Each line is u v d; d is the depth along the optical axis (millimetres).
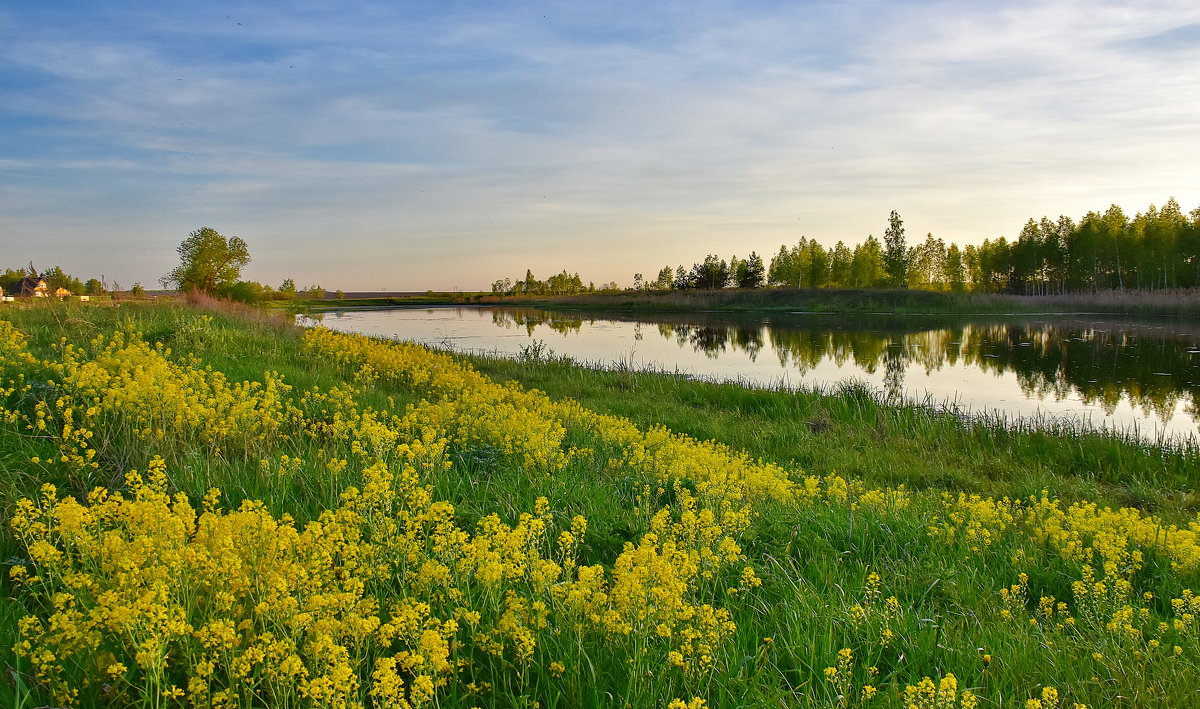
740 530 5391
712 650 3576
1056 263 67625
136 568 3170
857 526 6043
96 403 6684
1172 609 4922
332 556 4148
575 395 14695
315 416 8672
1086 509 6770
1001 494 8953
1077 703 3328
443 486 5945
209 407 6926
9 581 3801
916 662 3832
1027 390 17609
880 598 4574
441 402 9672
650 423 11984
